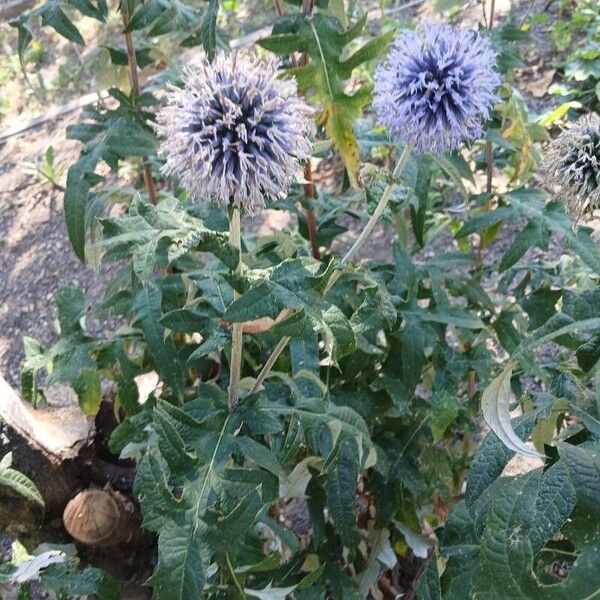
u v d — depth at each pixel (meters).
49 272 0.55
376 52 0.21
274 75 0.18
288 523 0.36
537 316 0.29
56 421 0.34
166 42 0.67
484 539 0.13
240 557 0.19
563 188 0.22
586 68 0.56
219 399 0.21
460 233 0.26
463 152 0.48
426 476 0.31
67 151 0.65
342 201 0.32
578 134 0.22
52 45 0.79
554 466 0.13
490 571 0.13
